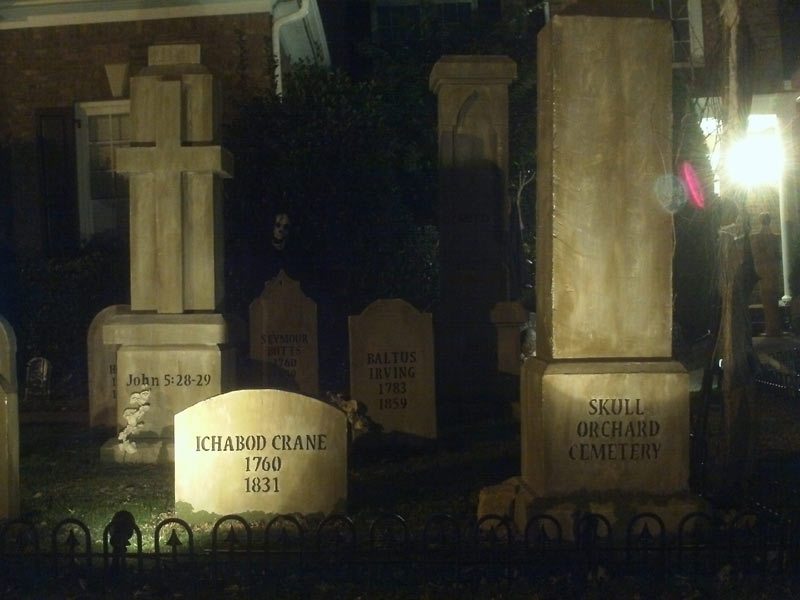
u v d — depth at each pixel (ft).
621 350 9.97
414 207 28.81
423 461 14.75
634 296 9.97
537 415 10.03
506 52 29.73
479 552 8.84
